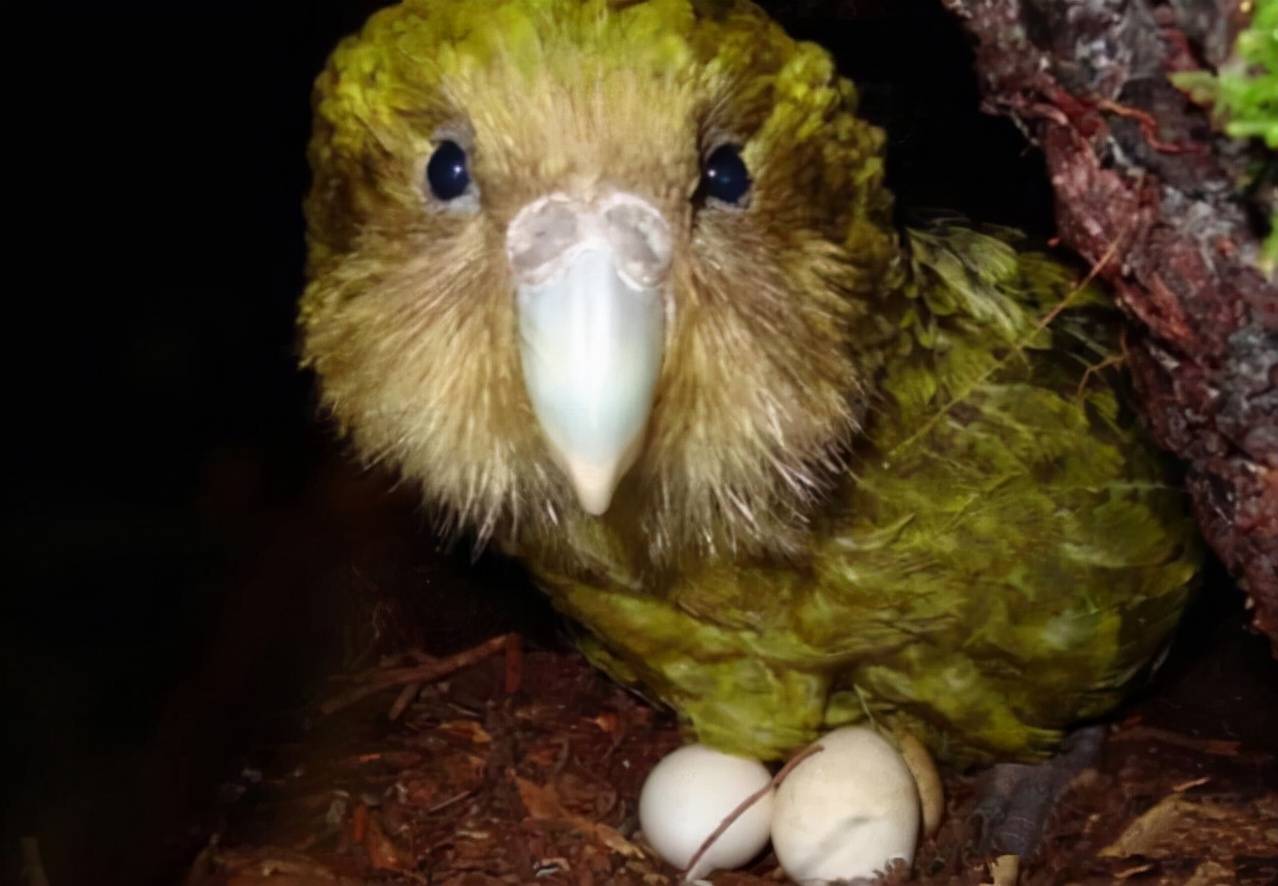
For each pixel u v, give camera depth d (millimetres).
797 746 522
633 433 382
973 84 683
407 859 547
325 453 772
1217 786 578
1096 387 491
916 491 469
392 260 412
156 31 792
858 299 430
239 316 822
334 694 644
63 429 744
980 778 565
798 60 411
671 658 514
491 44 390
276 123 830
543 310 378
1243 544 428
